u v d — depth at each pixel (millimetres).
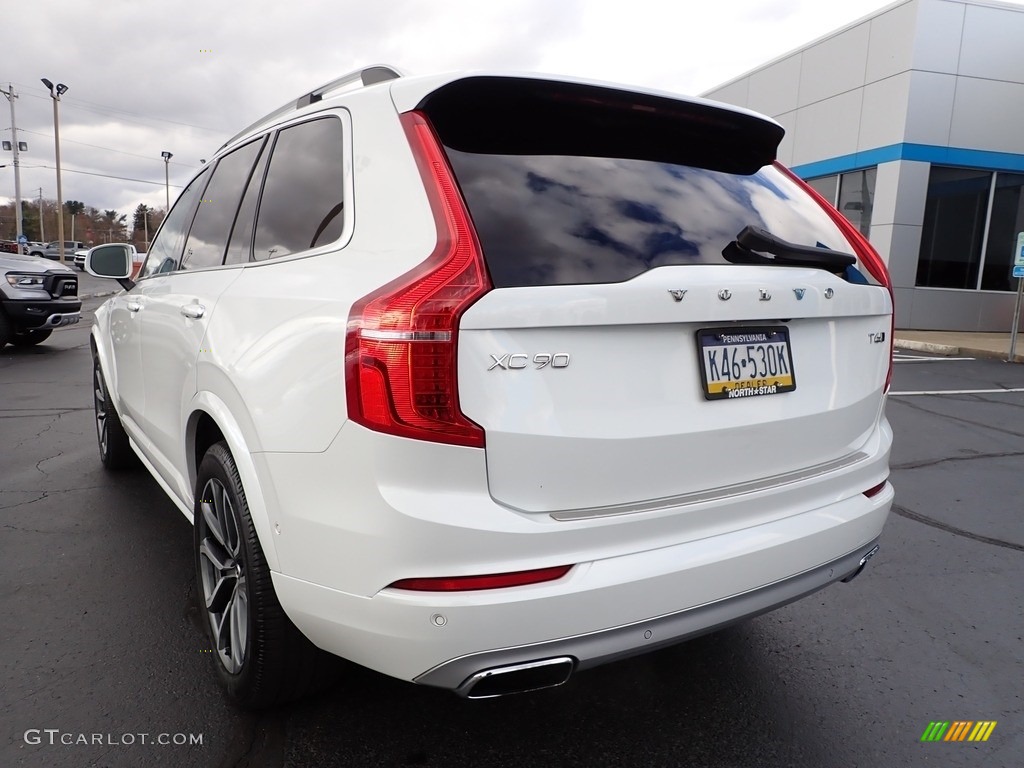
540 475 1682
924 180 14781
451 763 2098
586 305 1694
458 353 1592
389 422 1604
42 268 10578
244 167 2770
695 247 1979
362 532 1654
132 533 3654
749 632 2916
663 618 1790
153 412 3145
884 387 2438
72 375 8664
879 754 2197
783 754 2186
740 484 2006
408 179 1809
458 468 1604
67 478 4543
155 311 3098
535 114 2006
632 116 2135
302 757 2094
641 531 1782
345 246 1912
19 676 2432
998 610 3125
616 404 1769
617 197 1966
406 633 1637
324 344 1738
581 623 1684
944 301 15375
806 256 2133
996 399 7953
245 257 2475
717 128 2322
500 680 1702
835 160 16266
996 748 2240
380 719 2273
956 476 5004
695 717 2355
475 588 1620
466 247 1649
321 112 2277
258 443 1916
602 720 2322
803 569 2043
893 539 3881
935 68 14359
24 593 3010
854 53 15609
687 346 1889
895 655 2758
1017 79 14875
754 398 2018
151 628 2752
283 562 1860
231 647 2256
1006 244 15625
